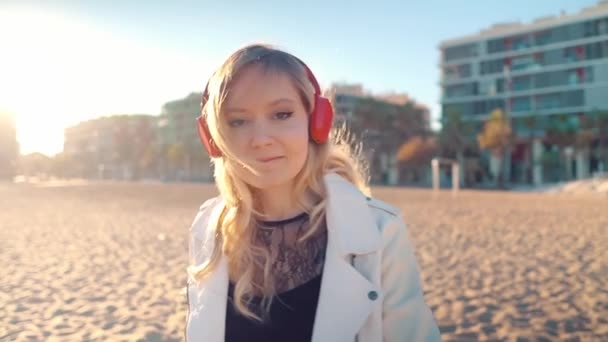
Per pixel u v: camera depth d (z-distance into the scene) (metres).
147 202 22.86
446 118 61.56
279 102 1.23
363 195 1.35
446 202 23.59
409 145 62.59
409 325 1.29
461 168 61.22
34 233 12.17
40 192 34.50
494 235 11.27
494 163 60.00
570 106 57.44
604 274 6.93
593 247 9.36
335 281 1.27
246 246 1.34
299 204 1.34
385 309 1.29
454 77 66.19
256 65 1.23
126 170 92.69
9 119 61.97
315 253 1.32
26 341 4.54
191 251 1.52
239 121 1.25
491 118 56.53
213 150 1.39
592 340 4.34
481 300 5.68
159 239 10.91
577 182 40.81
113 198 26.45
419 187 55.69
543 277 6.82
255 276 1.33
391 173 65.44
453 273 7.18
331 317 1.25
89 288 6.54
